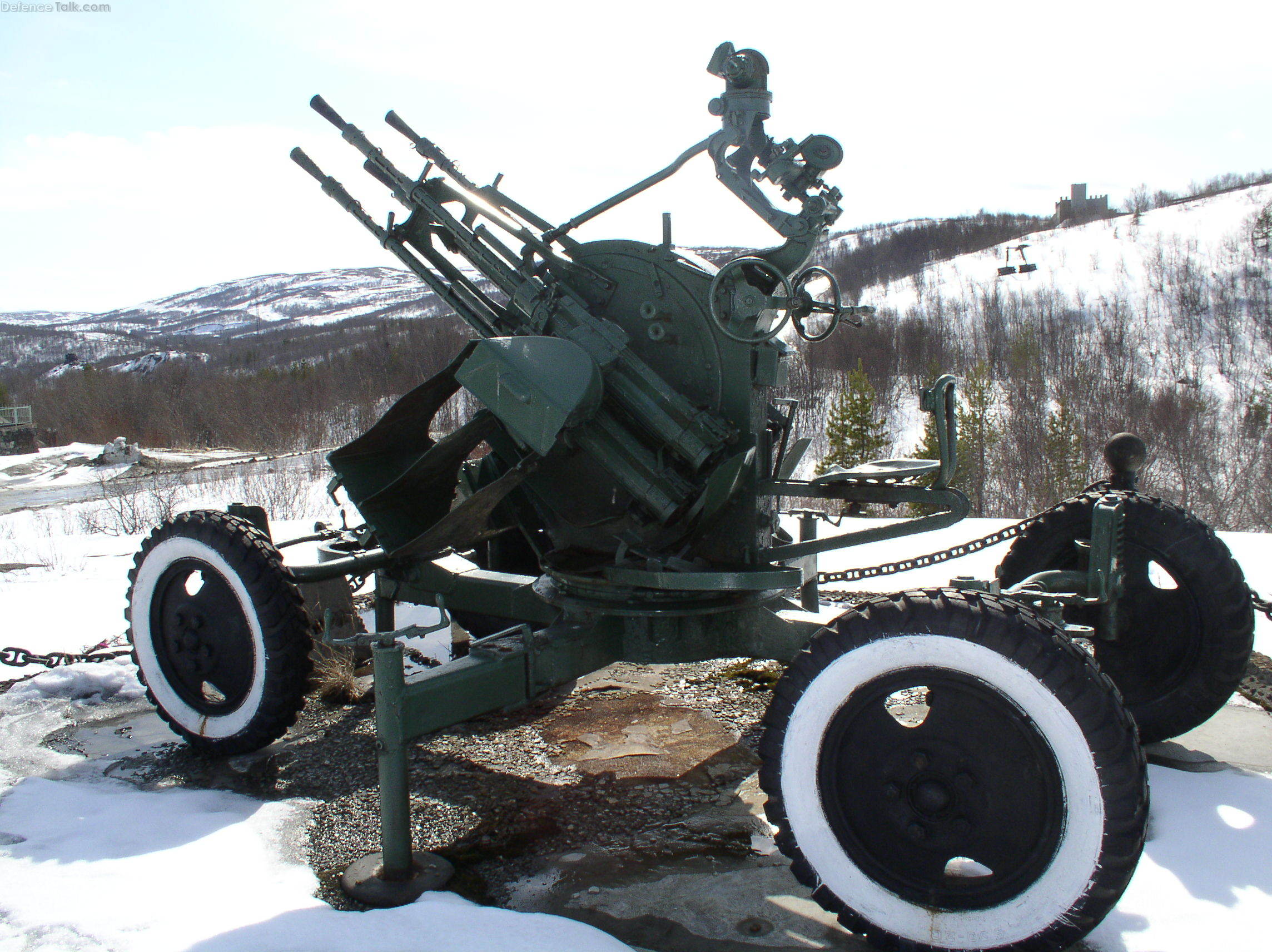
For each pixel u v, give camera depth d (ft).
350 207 12.92
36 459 90.89
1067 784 6.94
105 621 19.13
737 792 10.83
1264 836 9.22
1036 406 100.58
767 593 11.31
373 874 8.90
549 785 11.09
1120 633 11.55
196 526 11.99
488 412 11.14
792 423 11.85
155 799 10.85
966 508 9.71
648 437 10.98
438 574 13.89
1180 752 11.21
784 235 10.07
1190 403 109.70
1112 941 7.55
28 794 10.96
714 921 8.22
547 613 12.94
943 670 7.36
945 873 7.47
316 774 11.55
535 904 8.54
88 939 7.89
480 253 11.84
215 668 12.10
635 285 11.02
